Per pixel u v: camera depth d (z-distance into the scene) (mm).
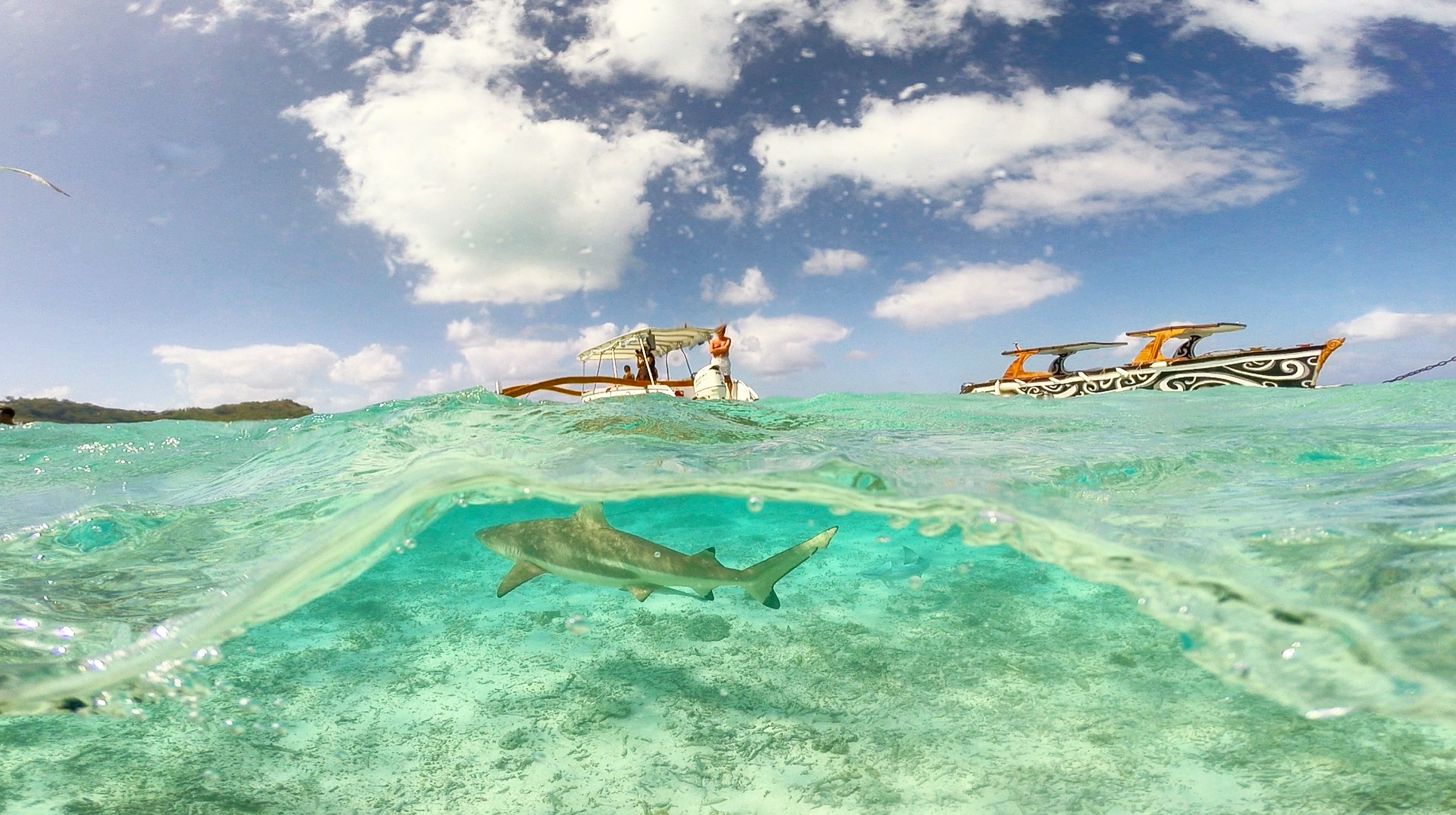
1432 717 2777
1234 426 8648
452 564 7367
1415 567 3334
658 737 3742
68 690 3426
